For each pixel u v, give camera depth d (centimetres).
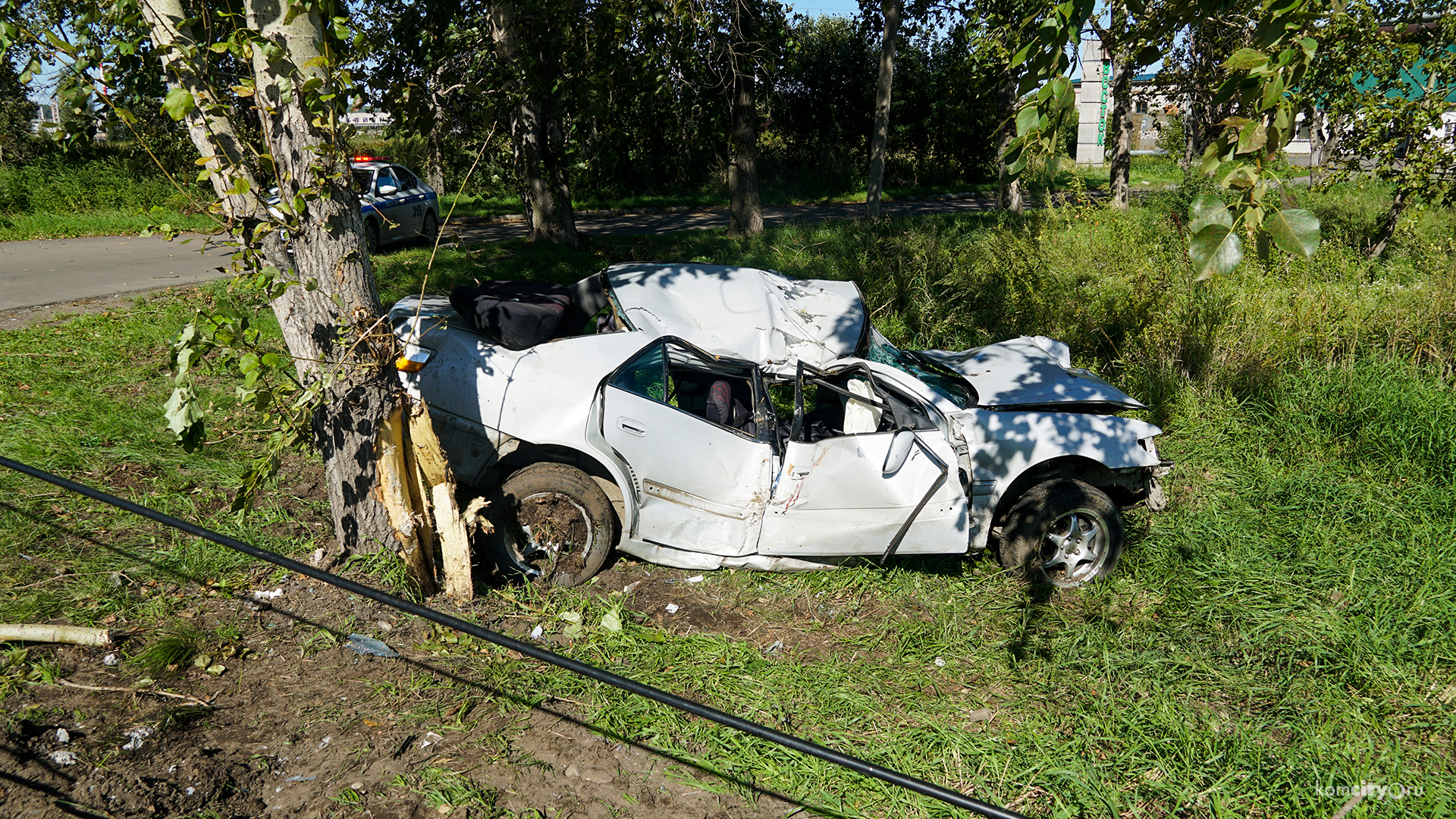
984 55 1020
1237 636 457
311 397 386
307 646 391
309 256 396
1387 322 822
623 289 526
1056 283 1009
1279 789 347
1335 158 1236
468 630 252
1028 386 534
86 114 441
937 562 532
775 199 2912
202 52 379
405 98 492
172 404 360
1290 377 747
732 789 333
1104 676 419
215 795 303
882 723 379
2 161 2130
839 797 332
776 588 490
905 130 3198
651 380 468
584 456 480
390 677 378
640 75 961
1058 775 346
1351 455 666
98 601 400
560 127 1519
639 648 415
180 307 970
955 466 480
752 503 476
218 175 385
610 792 326
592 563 469
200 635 384
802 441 477
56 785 292
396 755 333
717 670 404
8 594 397
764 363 495
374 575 444
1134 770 355
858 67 3069
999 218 1591
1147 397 754
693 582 492
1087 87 3728
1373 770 352
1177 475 653
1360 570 510
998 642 450
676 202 2723
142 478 534
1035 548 498
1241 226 200
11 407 627
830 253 1299
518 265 1318
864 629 460
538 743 348
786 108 3039
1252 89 220
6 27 375
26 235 1697
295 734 338
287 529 488
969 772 350
